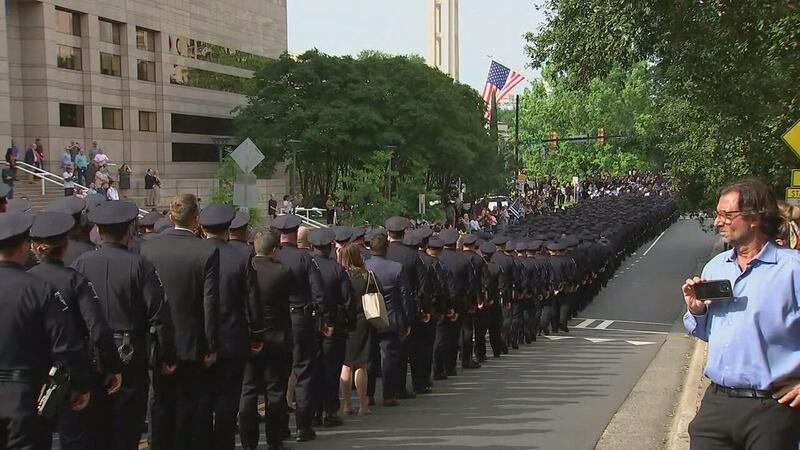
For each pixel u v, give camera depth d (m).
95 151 36.06
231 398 7.12
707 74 16.30
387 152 38.88
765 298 4.39
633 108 77.12
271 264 7.89
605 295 27.97
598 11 15.02
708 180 26.41
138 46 48.69
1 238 5.11
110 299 6.27
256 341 7.36
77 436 5.91
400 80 45.44
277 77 45.25
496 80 61.84
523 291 16.78
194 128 54.06
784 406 4.37
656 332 19.92
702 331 4.71
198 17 54.81
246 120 44.69
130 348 6.27
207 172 55.09
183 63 52.94
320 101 43.88
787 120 16.62
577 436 8.73
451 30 122.69
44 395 5.13
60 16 42.16
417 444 8.31
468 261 12.79
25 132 40.69
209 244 6.81
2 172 28.59
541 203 58.81
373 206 36.16
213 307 6.68
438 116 44.72
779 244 4.92
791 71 16.11
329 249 9.08
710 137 22.30
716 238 50.00
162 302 6.43
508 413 9.95
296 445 8.30
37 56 40.47
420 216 38.12
